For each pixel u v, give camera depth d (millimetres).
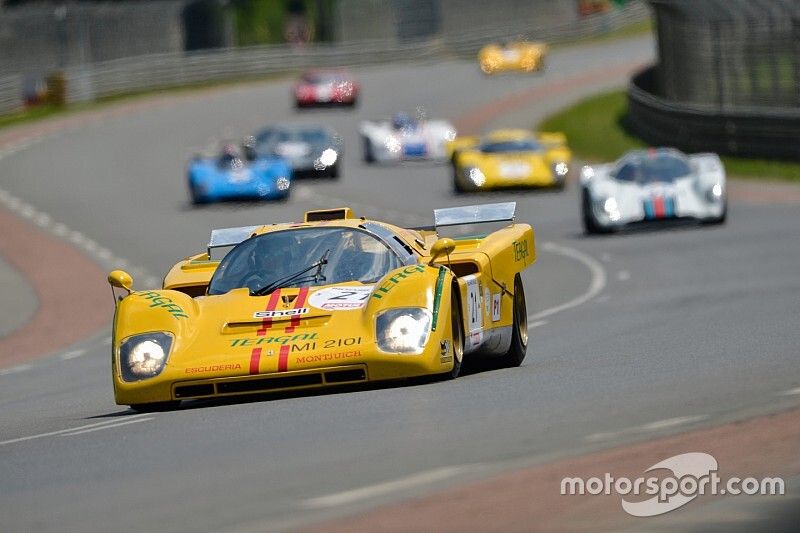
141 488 19641
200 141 170625
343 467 20062
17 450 25266
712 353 33031
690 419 22703
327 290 30562
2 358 59812
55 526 17578
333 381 28391
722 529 15969
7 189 138875
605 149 149125
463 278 31500
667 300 53531
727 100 135500
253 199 114875
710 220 83375
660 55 155375
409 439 22062
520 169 111688
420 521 16516
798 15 122000
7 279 89188
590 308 53844
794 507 16859
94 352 58125
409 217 101375
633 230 86125
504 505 17172
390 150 144000
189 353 28938
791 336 35688
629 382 28047
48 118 199875
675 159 85562
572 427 22469
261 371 28141
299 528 16359
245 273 31906
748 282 57312
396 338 28453
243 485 19234
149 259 91438
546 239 84938
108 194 130375
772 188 104250
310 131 130875
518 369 33219
